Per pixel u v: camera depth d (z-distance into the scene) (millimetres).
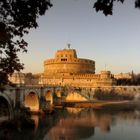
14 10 13109
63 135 63875
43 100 108812
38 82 193125
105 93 168625
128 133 67188
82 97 161625
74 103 141875
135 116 94000
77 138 61688
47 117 94500
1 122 63344
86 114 104188
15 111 73875
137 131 69438
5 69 15414
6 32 13766
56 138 60062
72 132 68000
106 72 194250
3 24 13430
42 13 12945
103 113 105812
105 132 68625
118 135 65062
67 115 100875
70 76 197875
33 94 102250
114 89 166375
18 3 12805
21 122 67875
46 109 104250
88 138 61688
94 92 173625
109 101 148625
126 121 84938
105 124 80000
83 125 78500
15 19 13477
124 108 113250
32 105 103438
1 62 15227
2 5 12867
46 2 12625
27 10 13023
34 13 13172
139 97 119688
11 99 73125
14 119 67125
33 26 13992
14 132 61688
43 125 76312
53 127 73812
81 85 194750
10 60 15305
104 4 11133
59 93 152875
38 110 101938
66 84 192750
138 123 80750
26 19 13453
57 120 87125
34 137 59562
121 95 159875
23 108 79875
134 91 157875
